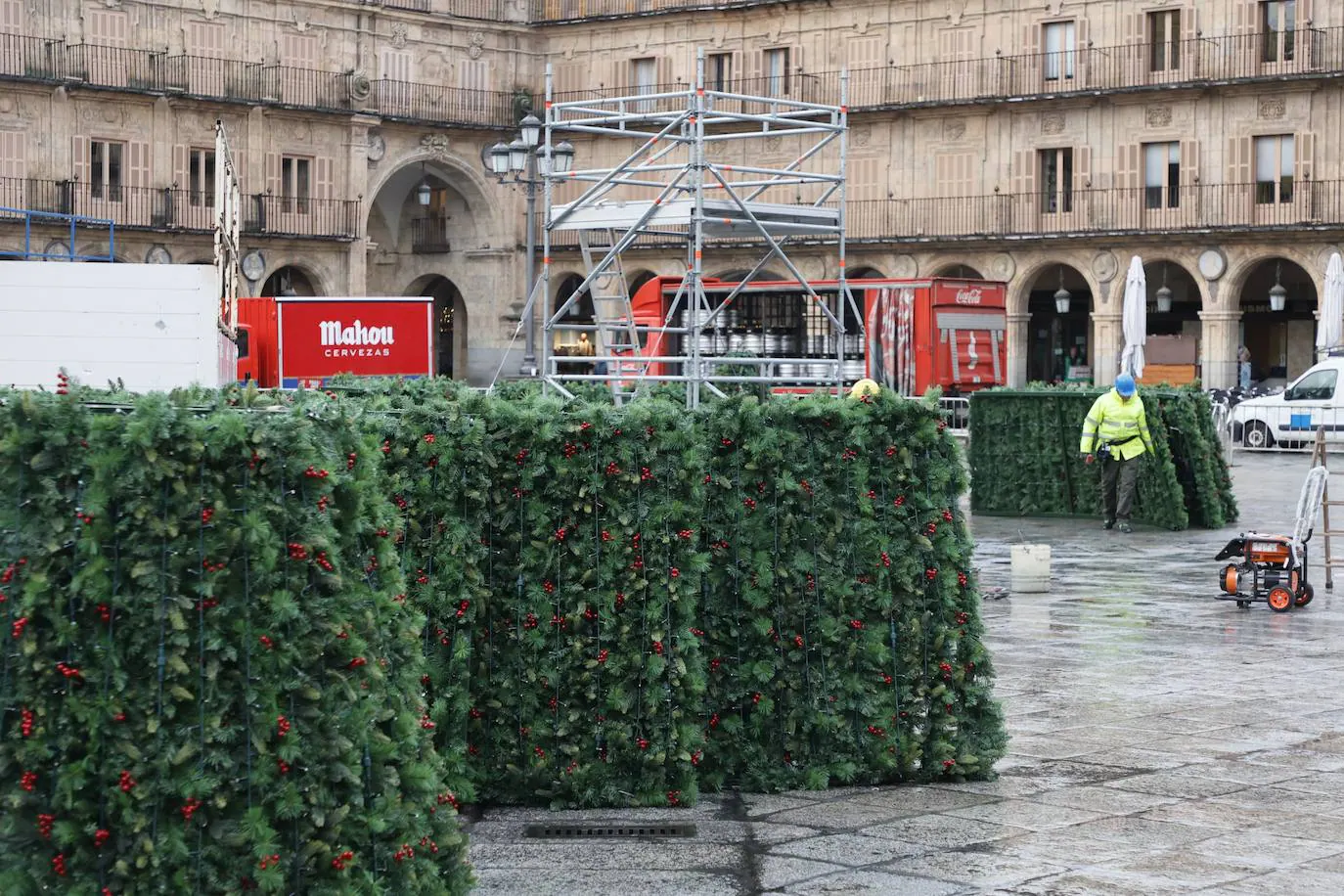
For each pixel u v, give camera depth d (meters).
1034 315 68.25
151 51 63.62
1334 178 59.56
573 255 71.69
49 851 7.46
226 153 25.20
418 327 40.69
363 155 68.69
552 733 11.23
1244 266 61.16
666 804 11.28
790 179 16.34
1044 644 17.39
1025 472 31.77
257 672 7.61
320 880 7.71
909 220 66.81
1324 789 11.62
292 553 7.70
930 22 66.06
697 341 15.53
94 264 22.44
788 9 68.50
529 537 11.25
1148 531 29.12
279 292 69.75
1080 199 63.88
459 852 8.56
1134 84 62.47
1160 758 12.51
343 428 8.17
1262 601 20.50
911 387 49.50
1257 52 60.50
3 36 60.62
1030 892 9.45
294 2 66.81
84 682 7.46
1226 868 9.90
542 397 11.67
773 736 11.80
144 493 7.48
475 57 71.44
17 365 22.47
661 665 11.16
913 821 10.92
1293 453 48.75
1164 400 29.61
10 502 7.48
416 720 8.38
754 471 11.83
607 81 71.62
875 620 11.95
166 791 7.45
